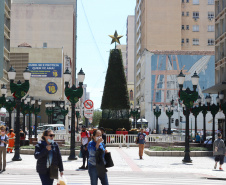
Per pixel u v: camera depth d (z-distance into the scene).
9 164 19.81
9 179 14.13
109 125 40.47
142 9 95.56
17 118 21.94
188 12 92.44
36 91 80.19
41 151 8.33
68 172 16.58
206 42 92.00
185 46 91.94
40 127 65.00
